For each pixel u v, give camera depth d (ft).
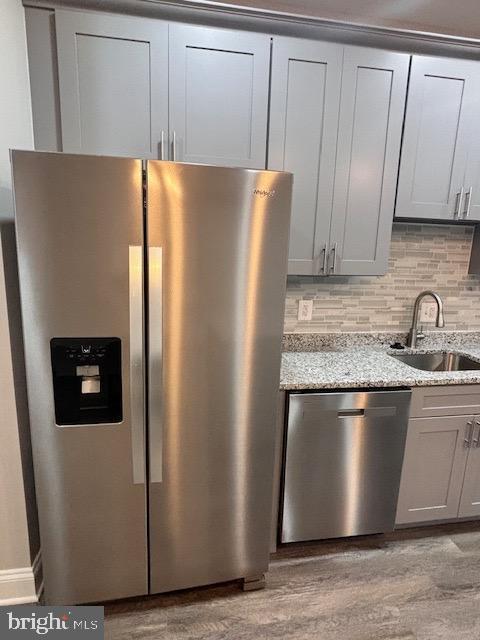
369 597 5.72
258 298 4.91
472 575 6.15
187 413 4.95
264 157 5.98
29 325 4.36
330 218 6.39
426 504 6.79
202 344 4.81
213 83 5.61
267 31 5.93
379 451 6.29
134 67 5.38
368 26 6.01
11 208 4.85
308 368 6.57
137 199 4.29
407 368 6.71
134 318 4.51
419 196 6.63
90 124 5.41
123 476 4.94
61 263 4.29
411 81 6.18
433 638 5.11
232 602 5.59
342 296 7.84
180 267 4.55
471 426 6.61
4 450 4.92
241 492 5.42
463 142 6.56
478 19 6.51
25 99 5.20
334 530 6.49
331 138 6.13
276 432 5.52
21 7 5.05
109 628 5.16
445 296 8.28
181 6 5.50
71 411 4.66
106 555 5.14
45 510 4.85
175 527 5.26
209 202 4.49
